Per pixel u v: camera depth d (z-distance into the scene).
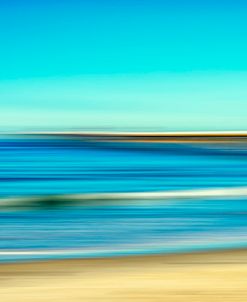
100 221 20.17
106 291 7.93
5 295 7.80
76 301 7.45
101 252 12.97
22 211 24.91
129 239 15.64
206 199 27.77
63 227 18.78
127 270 9.59
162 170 76.69
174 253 11.79
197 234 16.39
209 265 9.96
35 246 14.51
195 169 72.88
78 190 37.69
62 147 122.06
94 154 119.00
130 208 24.81
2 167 95.44
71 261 10.73
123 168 88.81
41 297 7.68
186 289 7.98
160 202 26.88
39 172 81.75
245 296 7.60
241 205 24.73
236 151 91.94
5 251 13.48
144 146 115.38
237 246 13.25
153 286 8.18
